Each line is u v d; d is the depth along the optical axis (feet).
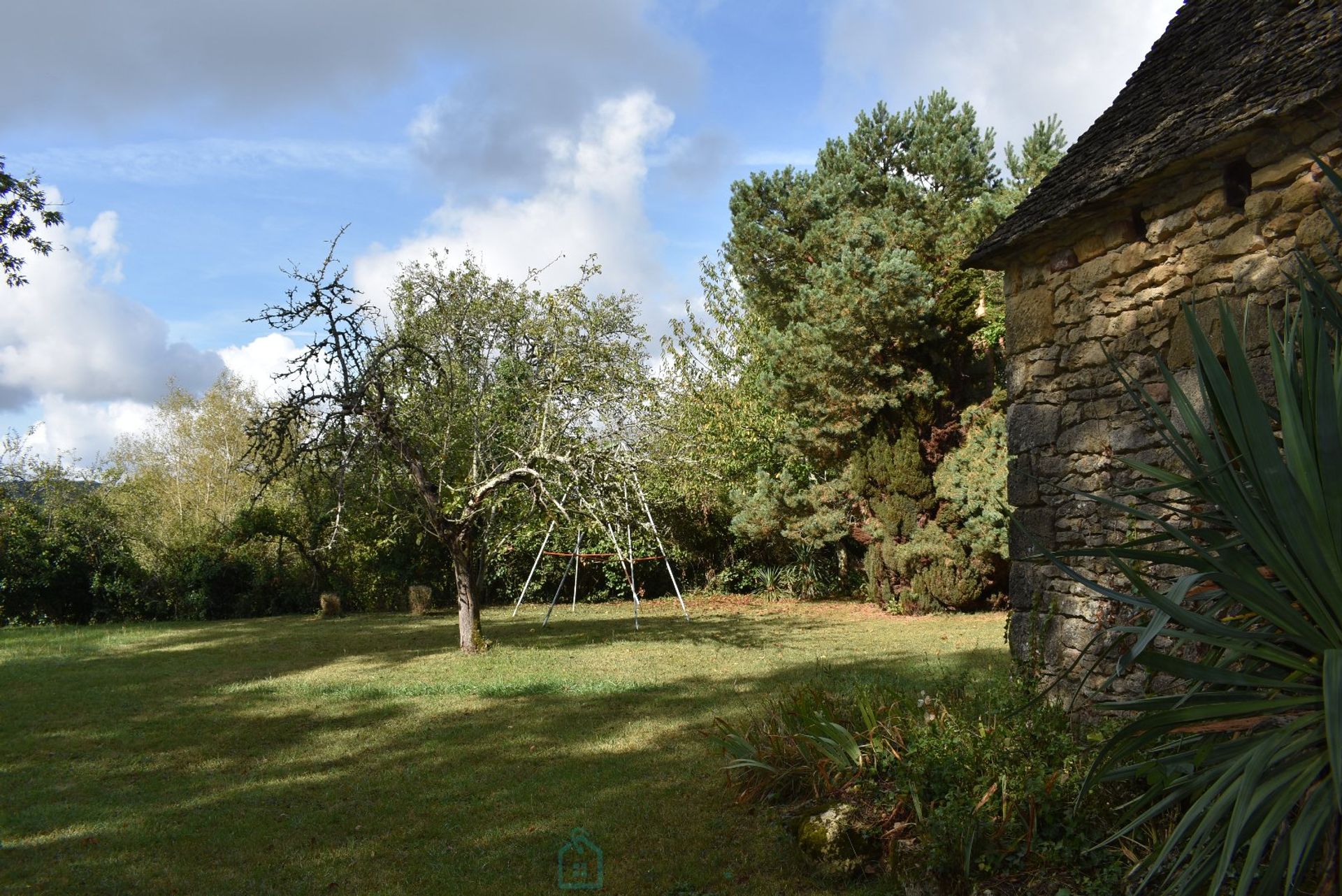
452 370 50.31
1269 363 15.58
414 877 15.65
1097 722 18.80
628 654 41.04
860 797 16.89
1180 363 17.53
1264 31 17.98
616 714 28.17
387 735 26.12
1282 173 15.47
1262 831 8.66
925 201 54.65
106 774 22.45
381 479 43.32
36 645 49.80
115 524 69.92
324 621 62.08
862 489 55.31
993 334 53.72
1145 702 10.50
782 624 51.52
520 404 50.16
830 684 30.68
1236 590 10.21
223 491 88.17
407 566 69.62
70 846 17.38
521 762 22.82
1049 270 21.30
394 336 46.68
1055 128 51.93
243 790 20.85
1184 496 17.35
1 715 29.78
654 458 50.19
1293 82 15.01
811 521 57.00
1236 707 10.05
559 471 43.34
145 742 25.75
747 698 29.86
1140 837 13.48
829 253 55.16
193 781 21.75
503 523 62.85
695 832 17.35
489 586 71.46
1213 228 16.90
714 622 53.88
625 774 21.45
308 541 70.23
